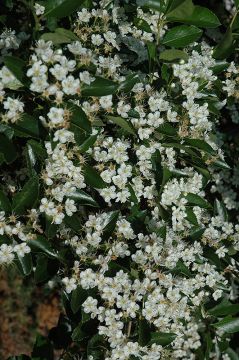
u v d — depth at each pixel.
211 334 0.93
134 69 0.79
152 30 0.80
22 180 0.73
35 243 0.67
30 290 1.44
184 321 0.79
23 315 1.42
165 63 0.73
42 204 0.66
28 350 1.39
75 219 0.69
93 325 0.72
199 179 0.75
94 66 0.65
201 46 0.78
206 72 0.73
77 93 0.62
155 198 0.74
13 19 0.72
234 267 0.83
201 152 0.77
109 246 0.70
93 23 0.73
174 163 0.76
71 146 0.67
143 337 0.69
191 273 0.77
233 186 0.96
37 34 0.68
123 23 0.77
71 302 0.68
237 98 0.82
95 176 0.67
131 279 0.70
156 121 0.69
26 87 0.63
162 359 0.79
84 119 0.62
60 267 0.73
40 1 0.68
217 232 0.79
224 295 0.85
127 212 0.77
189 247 0.75
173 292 0.71
